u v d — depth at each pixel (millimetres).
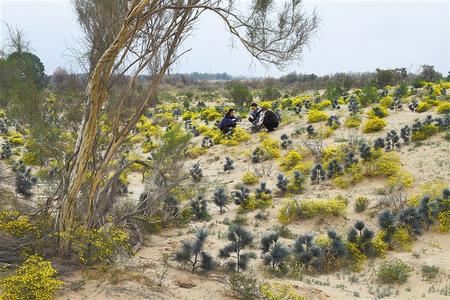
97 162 7266
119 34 5699
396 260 8203
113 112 6828
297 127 22219
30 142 7250
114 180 7203
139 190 15398
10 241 6395
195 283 6363
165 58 6855
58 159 7203
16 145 24984
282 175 14539
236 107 35906
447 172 12914
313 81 56781
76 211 6805
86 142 6062
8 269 5605
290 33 6344
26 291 4914
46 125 7016
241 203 12977
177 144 9156
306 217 11500
